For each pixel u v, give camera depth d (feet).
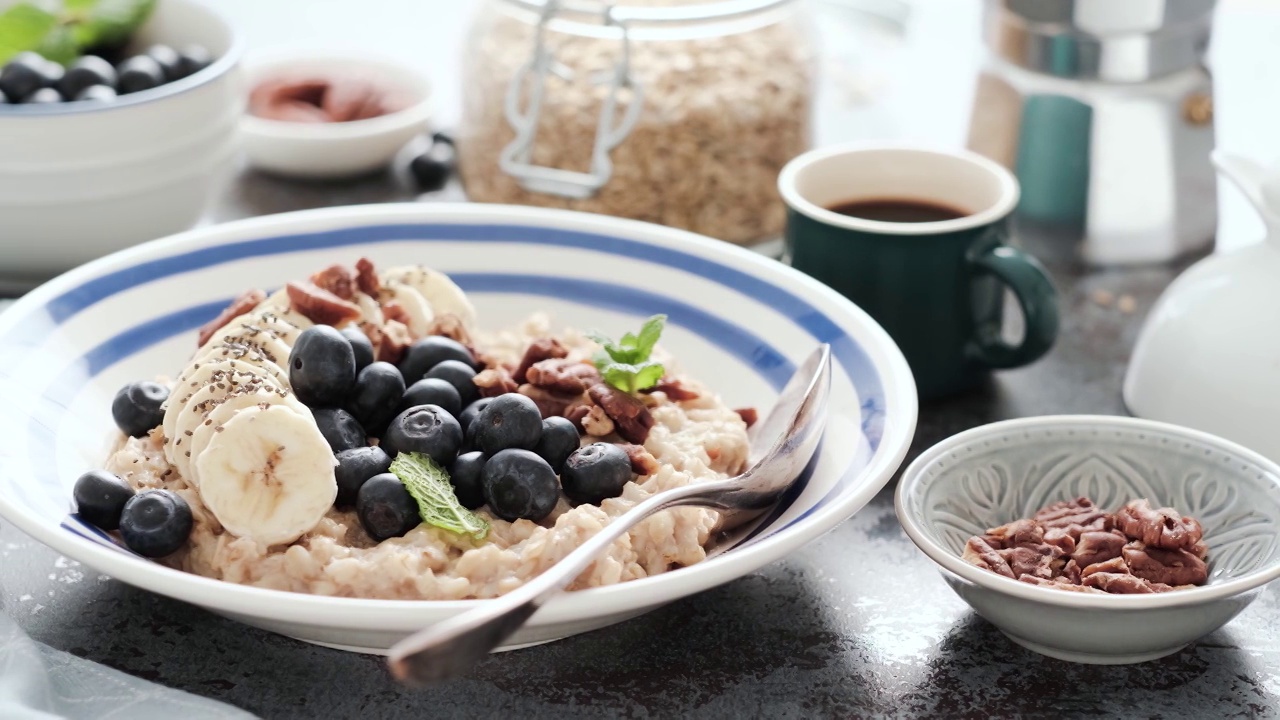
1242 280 2.56
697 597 2.36
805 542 2.19
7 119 2.78
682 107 2.84
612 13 2.77
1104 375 2.72
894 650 2.30
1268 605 2.35
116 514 2.28
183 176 2.91
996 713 2.23
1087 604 2.19
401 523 2.27
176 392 2.36
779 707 2.23
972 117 3.00
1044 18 2.84
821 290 2.54
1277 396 2.50
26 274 2.93
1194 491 2.36
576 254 2.68
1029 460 2.39
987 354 2.65
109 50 3.19
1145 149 2.86
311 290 2.47
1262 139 3.33
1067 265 2.94
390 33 4.06
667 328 2.63
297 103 3.27
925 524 2.31
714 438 2.40
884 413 2.37
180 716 2.17
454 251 2.69
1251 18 3.92
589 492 2.32
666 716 2.22
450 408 2.40
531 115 2.79
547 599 2.11
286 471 2.24
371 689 2.25
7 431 2.34
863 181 2.76
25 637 2.23
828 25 3.63
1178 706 2.23
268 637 2.30
